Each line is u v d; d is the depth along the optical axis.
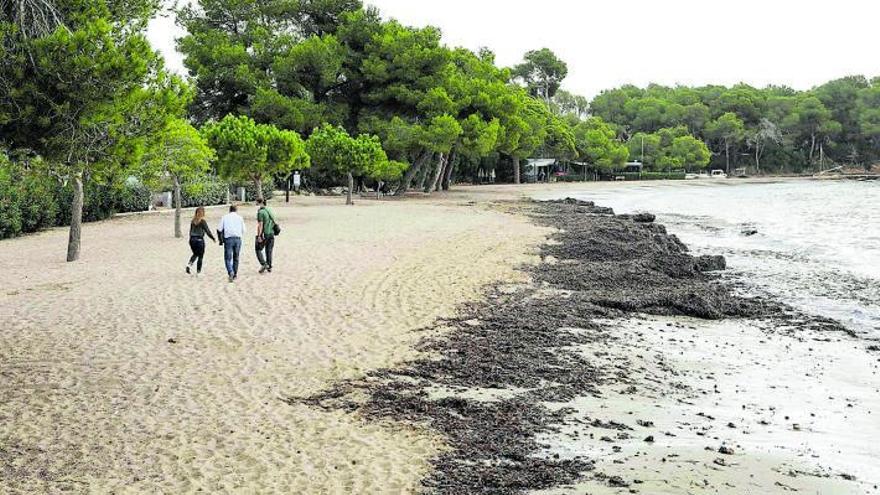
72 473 7.69
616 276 20.88
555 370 11.96
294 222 35.69
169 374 11.11
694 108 157.50
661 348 13.74
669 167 142.62
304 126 64.19
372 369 11.59
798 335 15.12
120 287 17.81
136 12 13.87
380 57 68.75
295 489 7.30
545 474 7.79
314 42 64.69
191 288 17.69
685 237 36.91
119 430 8.89
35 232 32.59
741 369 12.49
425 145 63.06
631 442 8.87
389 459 8.10
